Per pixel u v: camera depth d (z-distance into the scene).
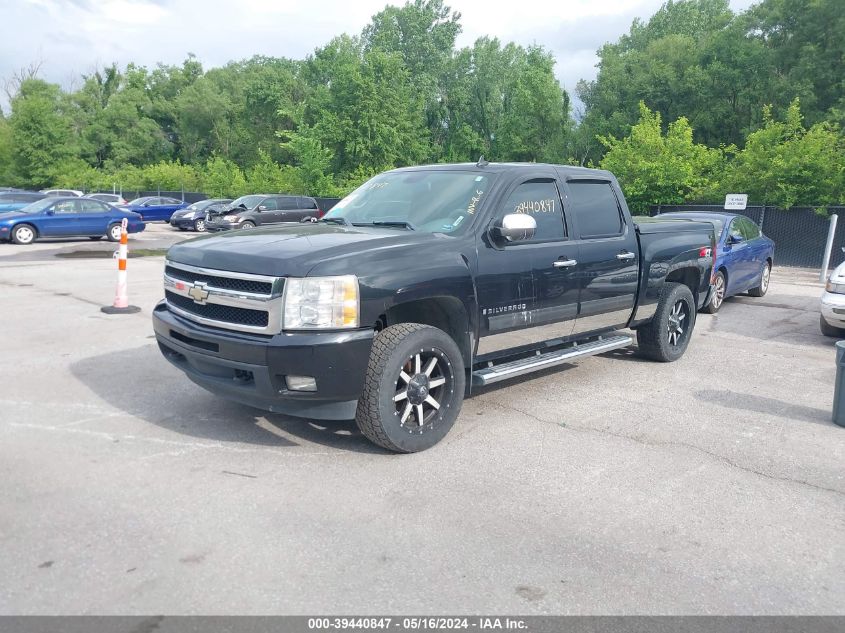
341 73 52.75
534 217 5.50
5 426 4.80
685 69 49.47
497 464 4.44
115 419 5.01
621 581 3.12
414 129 57.66
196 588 2.93
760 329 9.73
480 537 3.47
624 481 4.24
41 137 66.00
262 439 4.71
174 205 36.56
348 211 5.67
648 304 6.81
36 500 3.68
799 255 20.36
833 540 3.59
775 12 43.81
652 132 24.41
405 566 3.17
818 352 8.27
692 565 3.29
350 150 51.38
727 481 4.30
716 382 6.71
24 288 11.34
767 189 21.08
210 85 79.94
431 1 73.31
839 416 5.45
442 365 4.68
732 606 2.96
